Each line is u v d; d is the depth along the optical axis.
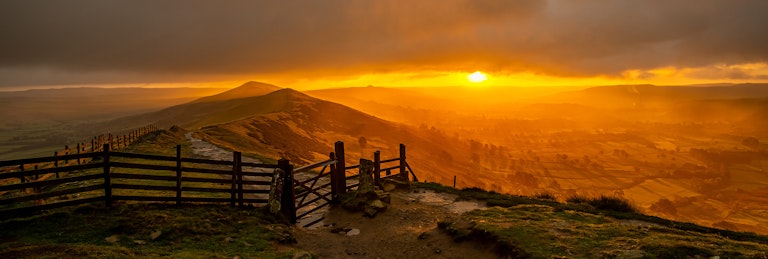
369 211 15.25
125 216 11.86
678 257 8.84
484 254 10.80
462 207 16.58
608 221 13.25
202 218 12.38
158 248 9.99
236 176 14.84
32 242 9.76
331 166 17.36
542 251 9.74
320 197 16.39
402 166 21.77
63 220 11.30
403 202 17.28
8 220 11.05
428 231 13.08
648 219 13.95
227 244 10.71
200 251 9.94
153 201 14.57
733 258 8.57
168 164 26.50
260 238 11.44
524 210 14.57
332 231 13.70
